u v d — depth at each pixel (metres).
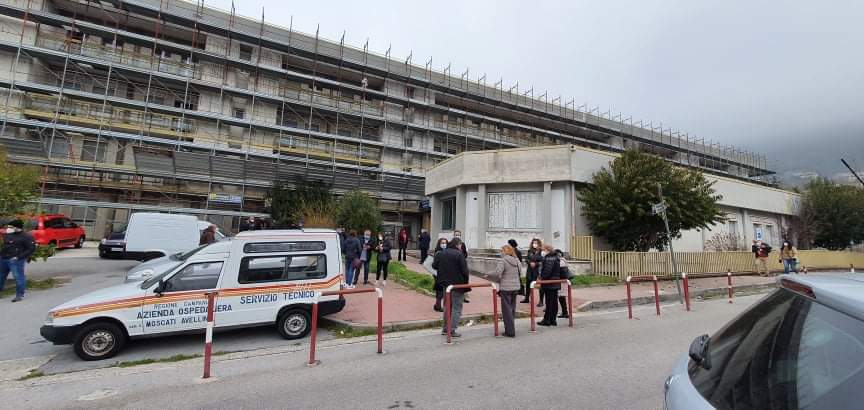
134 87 28.55
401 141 37.66
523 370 5.24
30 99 25.42
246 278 6.82
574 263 14.79
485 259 15.77
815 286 1.90
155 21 28.69
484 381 4.84
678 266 15.90
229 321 6.58
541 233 16.38
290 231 7.43
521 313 9.23
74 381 5.00
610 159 17.11
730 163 58.88
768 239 24.50
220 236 16.20
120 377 5.14
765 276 18.16
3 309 8.44
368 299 10.09
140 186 25.77
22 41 24.75
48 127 24.33
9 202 10.68
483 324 8.40
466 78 43.38
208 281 6.64
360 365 5.54
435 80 40.25
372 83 38.81
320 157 33.19
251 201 29.20
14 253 9.20
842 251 24.77
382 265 12.55
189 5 30.14
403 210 34.19
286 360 5.82
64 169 24.64
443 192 20.80
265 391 4.59
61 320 5.70
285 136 32.47
